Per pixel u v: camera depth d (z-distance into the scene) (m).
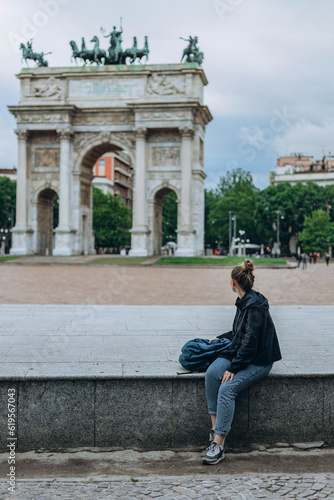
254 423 10.95
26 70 91.19
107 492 8.51
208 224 149.38
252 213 136.12
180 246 88.00
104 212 136.12
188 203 87.44
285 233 140.75
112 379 10.76
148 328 16.61
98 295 35.59
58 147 91.62
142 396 10.82
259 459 10.23
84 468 9.80
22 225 91.69
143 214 88.69
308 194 136.25
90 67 89.62
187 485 8.78
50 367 11.43
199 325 17.27
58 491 8.55
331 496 8.28
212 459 9.93
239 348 10.26
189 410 10.88
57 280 49.06
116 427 10.82
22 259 83.12
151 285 44.91
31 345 13.77
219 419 10.05
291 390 10.98
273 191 138.62
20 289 39.28
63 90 91.00
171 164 89.38
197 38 90.75
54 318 18.66
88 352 12.95
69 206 90.56
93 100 90.25
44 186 92.12
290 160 159.88
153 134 89.69
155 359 12.23
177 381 10.84
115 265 77.81
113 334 15.48
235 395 10.18
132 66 88.88
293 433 11.05
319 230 125.88
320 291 39.62
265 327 10.28
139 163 88.19
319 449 10.75
